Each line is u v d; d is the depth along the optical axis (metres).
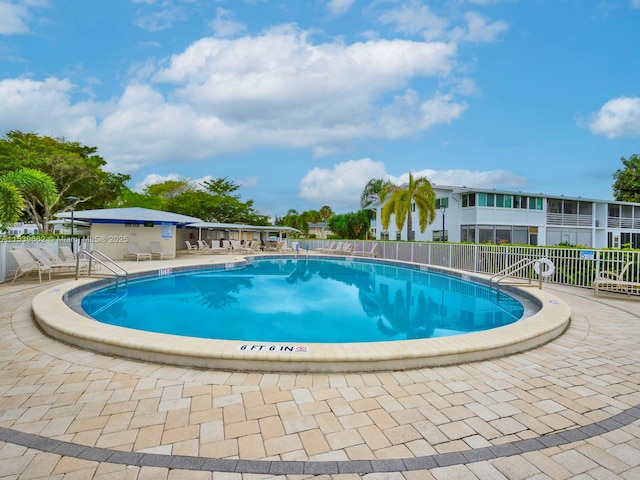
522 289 9.24
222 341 4.19
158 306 8.77
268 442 2.48
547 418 2.85
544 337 4.87
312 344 4.12
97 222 17.11
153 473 2.15
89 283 9.59
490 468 2.24
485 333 4.66
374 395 3.22
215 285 12.02
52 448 2.38
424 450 2.41
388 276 14.64
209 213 36.28
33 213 24.81
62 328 4.67
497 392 3.31
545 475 2.18
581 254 10.18
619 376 3.73
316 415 2.86
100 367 3.83
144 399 3.11
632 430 2.69
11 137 25.28
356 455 2.35
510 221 25.34
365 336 6.44
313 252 26.97
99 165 28.89
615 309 7.22
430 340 4.33
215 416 2.83
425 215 21.31
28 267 9.67
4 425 2.66
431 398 3.18
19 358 4.09
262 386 3.39
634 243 30.00
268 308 8.70
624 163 30.02
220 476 2.13
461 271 13.48
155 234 18.28
